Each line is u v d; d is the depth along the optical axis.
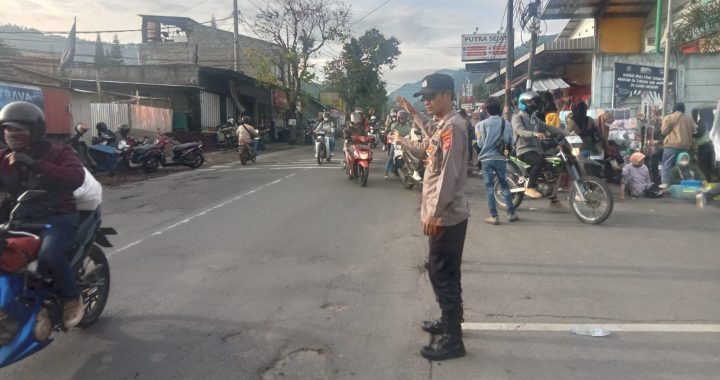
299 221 8.04
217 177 14.34
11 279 3.26
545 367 3.53
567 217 8.16
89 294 4.17
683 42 12.94
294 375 3.47
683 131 10.06
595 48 17.84
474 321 4.27
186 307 4.61
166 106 27.78
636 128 12.21
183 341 3.96
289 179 13.39
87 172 4.02
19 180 3.65
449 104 3.68
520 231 7.28
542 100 8.45
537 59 20.94
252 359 3.68
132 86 27.89
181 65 27.89
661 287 4.99
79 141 14.34
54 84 18.12
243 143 18.36
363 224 7.83
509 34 15.15
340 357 3.70
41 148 3.58
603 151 11.03
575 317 4.32
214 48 43.69
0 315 3.19
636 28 17.56
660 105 13.02
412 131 10.82
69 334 4.08
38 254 3.43
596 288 4.98
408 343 3.90
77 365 3.62
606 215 7.54
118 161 15.31
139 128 21.88
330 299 4.77
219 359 3.69
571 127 10.66
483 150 7.75
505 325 4.18
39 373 3.52
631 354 3.69
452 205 3.62
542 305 4.58
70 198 3.73
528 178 8.33
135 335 4.07
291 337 4.02
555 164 7.96
